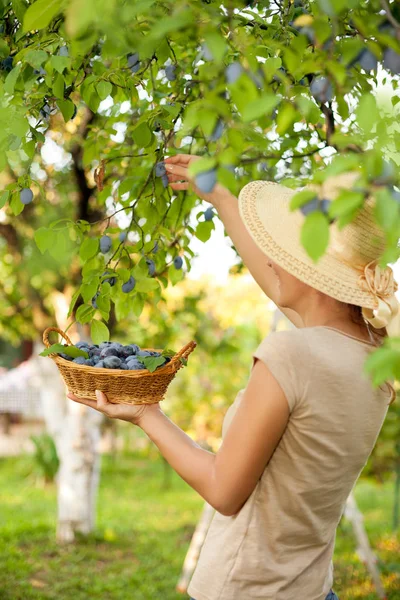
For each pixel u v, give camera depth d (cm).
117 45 145
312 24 138
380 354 93
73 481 599
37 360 605
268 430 140
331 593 167
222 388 758
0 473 962
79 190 466
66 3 118
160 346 619
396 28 124
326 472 147
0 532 621
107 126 294
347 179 129
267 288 193
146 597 473
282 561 151
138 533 650
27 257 538
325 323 152
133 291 231
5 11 203
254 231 159
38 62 169
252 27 201
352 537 627
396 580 494
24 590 474
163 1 134
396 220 91
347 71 172
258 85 138
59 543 593
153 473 1002
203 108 116
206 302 778
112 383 156
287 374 139
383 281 147
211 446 766
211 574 153
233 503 144
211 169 111
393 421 580
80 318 205
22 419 1457
